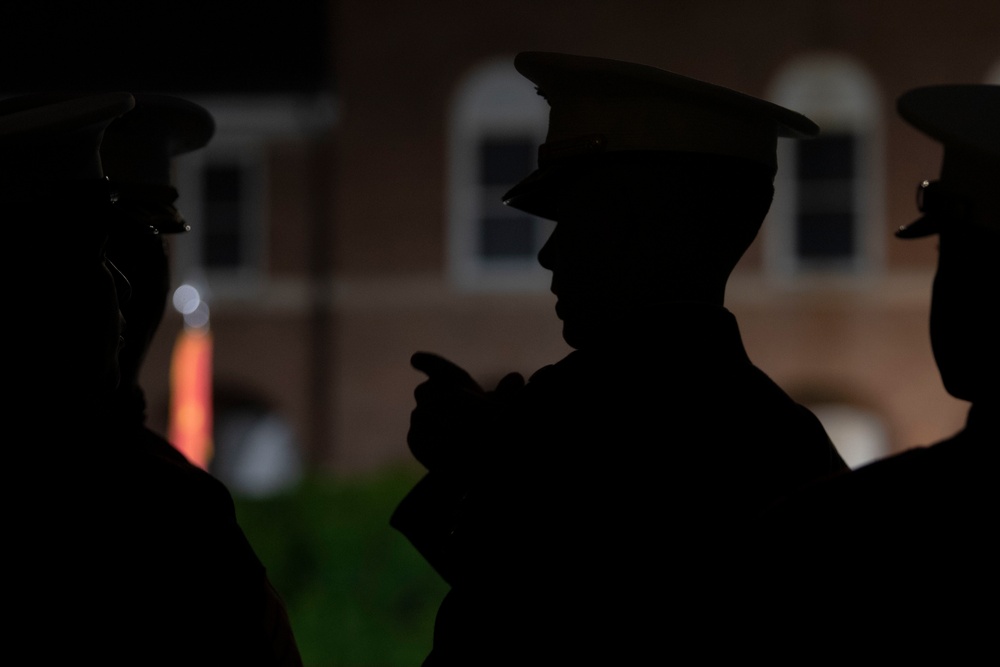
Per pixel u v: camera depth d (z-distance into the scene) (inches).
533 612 118.3
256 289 1197.1
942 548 97.4
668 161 128.1
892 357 1106.1
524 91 1174.3
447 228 1175.0
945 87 114.6
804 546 102.2
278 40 1226.0
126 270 164.1
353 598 560.7
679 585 117.3
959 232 103.7
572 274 132.6
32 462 115.0
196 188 1214.3
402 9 1175.0
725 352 128.3
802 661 100.0
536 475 121.3
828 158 1130.7
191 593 115.5
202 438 582.2
